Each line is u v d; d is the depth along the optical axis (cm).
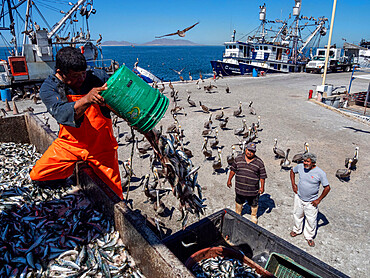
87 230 453
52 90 376
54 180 548
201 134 1620
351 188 1038
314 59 5684
